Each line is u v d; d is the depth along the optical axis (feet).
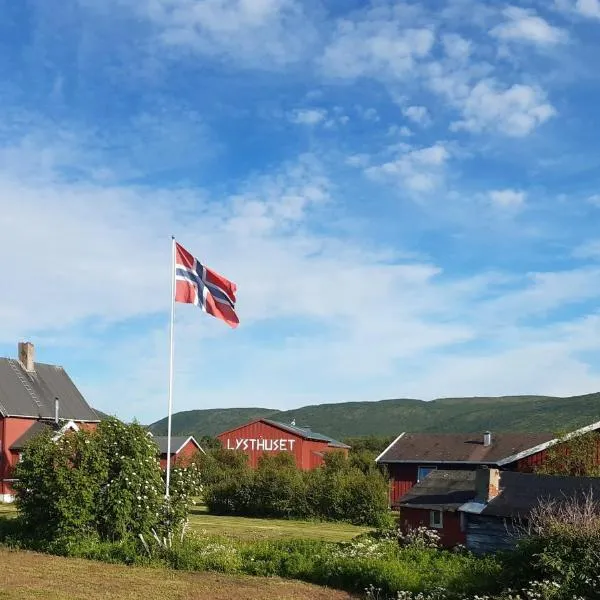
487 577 53.93
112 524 71.36
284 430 223.30
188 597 52.85
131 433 75.36
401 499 83.76
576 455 106.93
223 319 79.20
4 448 141.49
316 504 126.52
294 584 59.41
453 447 145.69
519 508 69.46
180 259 76.13
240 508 134.51
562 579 48.65
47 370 165.07
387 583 56.49
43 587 54.34
